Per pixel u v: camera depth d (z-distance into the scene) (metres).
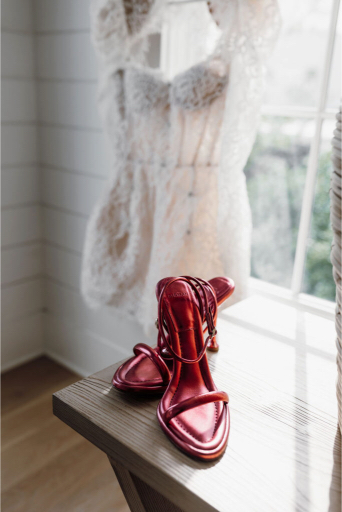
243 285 1.21
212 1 1.09
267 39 1.04
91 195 1.70
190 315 0.72
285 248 4.50
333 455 0.58
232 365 0.78
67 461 1.45
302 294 1.31
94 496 1.32
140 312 1.45
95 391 0.68
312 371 0.78
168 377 0.66
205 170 1.22
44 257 1.99
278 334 0.90
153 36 1.33
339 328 0.54
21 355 2.03
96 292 1.53
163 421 0.59
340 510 0.50
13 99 1.74
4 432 1.58
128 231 1.43
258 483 0.53
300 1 3.90
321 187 4.08
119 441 0.58
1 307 1.90
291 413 0.66
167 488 0.53
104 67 1.35
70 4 1.56
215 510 0.49
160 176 1.29
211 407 0.64
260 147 4.45
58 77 1.69
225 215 1.15
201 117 1.17
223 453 0.57
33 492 1.32
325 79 1.18
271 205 4.52
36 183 1.90
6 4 1.63
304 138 4.26
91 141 1.64
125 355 1.74
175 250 1.25
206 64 1.11
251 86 1.06
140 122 1.30
